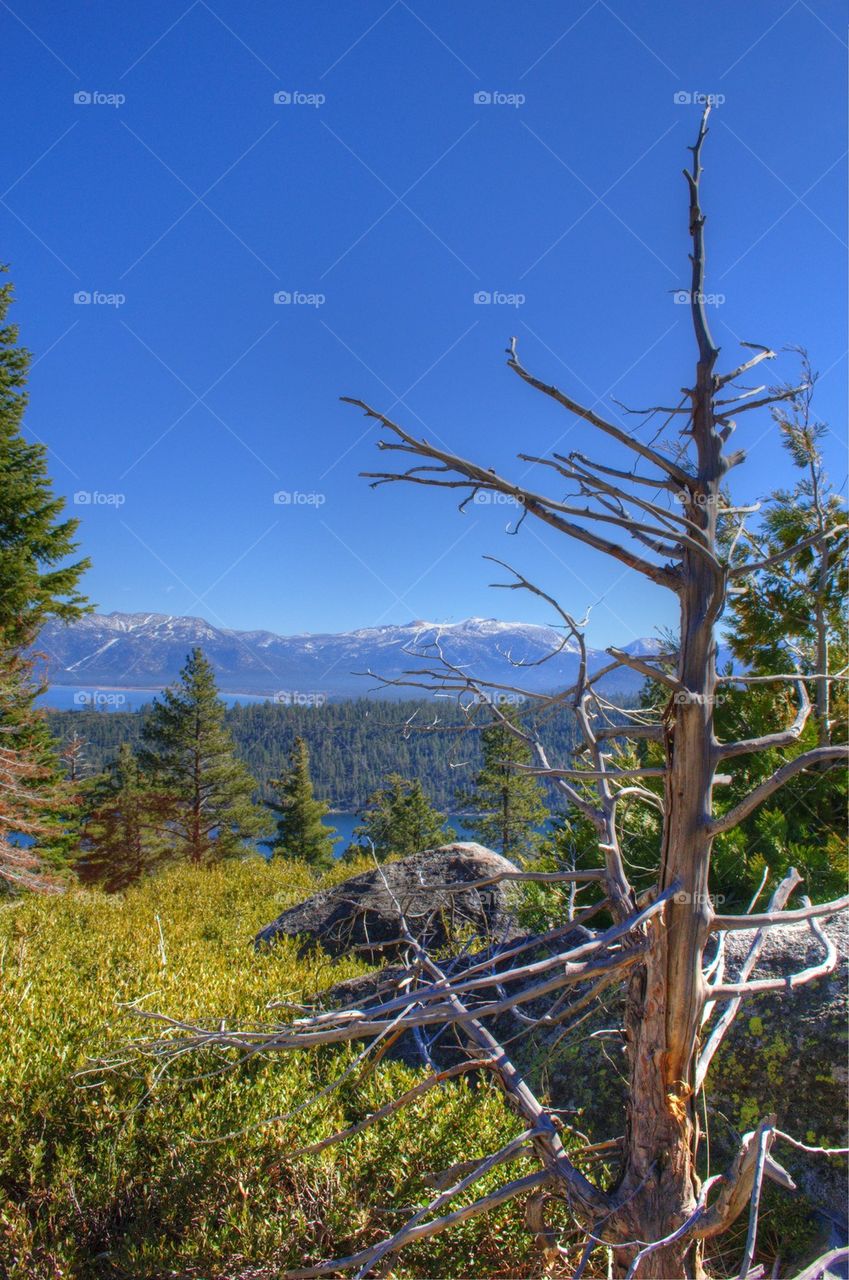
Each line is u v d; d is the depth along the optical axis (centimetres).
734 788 583
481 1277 274
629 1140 203
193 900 998
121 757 4284
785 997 357
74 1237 289
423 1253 275
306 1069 369
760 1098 341
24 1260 271
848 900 193
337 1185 286
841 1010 347
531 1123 214
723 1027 215
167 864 3500
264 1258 268
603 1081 373
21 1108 321
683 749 190
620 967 212
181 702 3734
